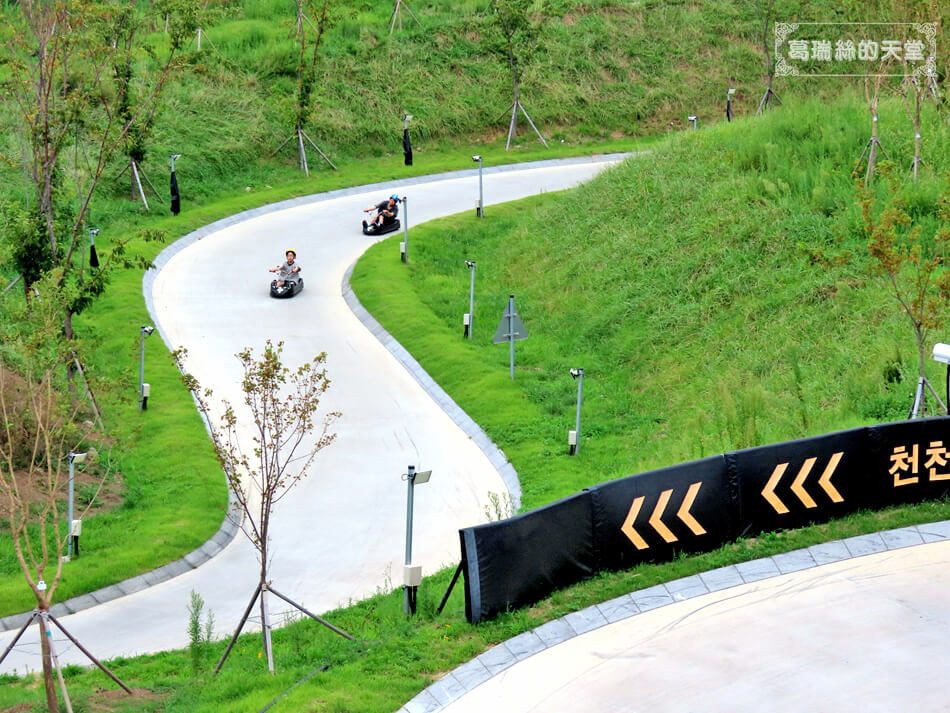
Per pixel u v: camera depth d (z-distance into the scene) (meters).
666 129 62.94
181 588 23.08
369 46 63.84
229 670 18.02
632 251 38.75
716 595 17.95
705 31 68.06
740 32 67.94
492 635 17.20
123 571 23.20
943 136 37.31
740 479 19.44
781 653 16.08
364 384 33.44
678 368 32.12
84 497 26.58
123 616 21.83
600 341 35.03
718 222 37.66
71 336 31.89
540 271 40.94
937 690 14.98
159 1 46.72
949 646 16.06
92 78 43.44
